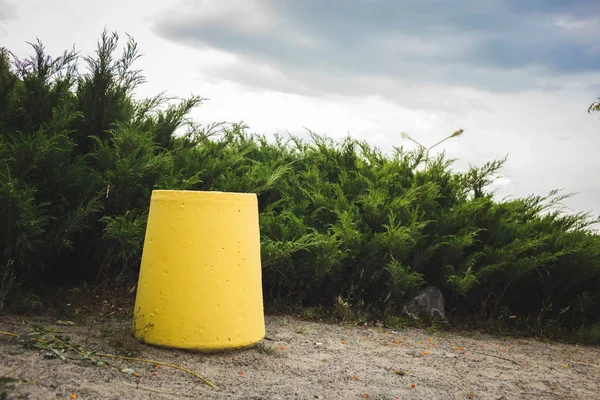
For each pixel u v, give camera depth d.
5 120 6.19
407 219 7.63
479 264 7.70
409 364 5.21
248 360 4.61
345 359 5.10
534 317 7.80
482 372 5.23
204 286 4.55
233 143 8.36
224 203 4.65
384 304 7.24
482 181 8.70
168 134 7.31
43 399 3.16
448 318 7.41
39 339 4.29
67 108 6.29
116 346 4.43
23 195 5.23
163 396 3.55
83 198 6.02
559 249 7.74
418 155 8.85
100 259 6.36
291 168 8.14
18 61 6.30
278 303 7.07
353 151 8.86
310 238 7.10
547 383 5.11
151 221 4.78
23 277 5.88
